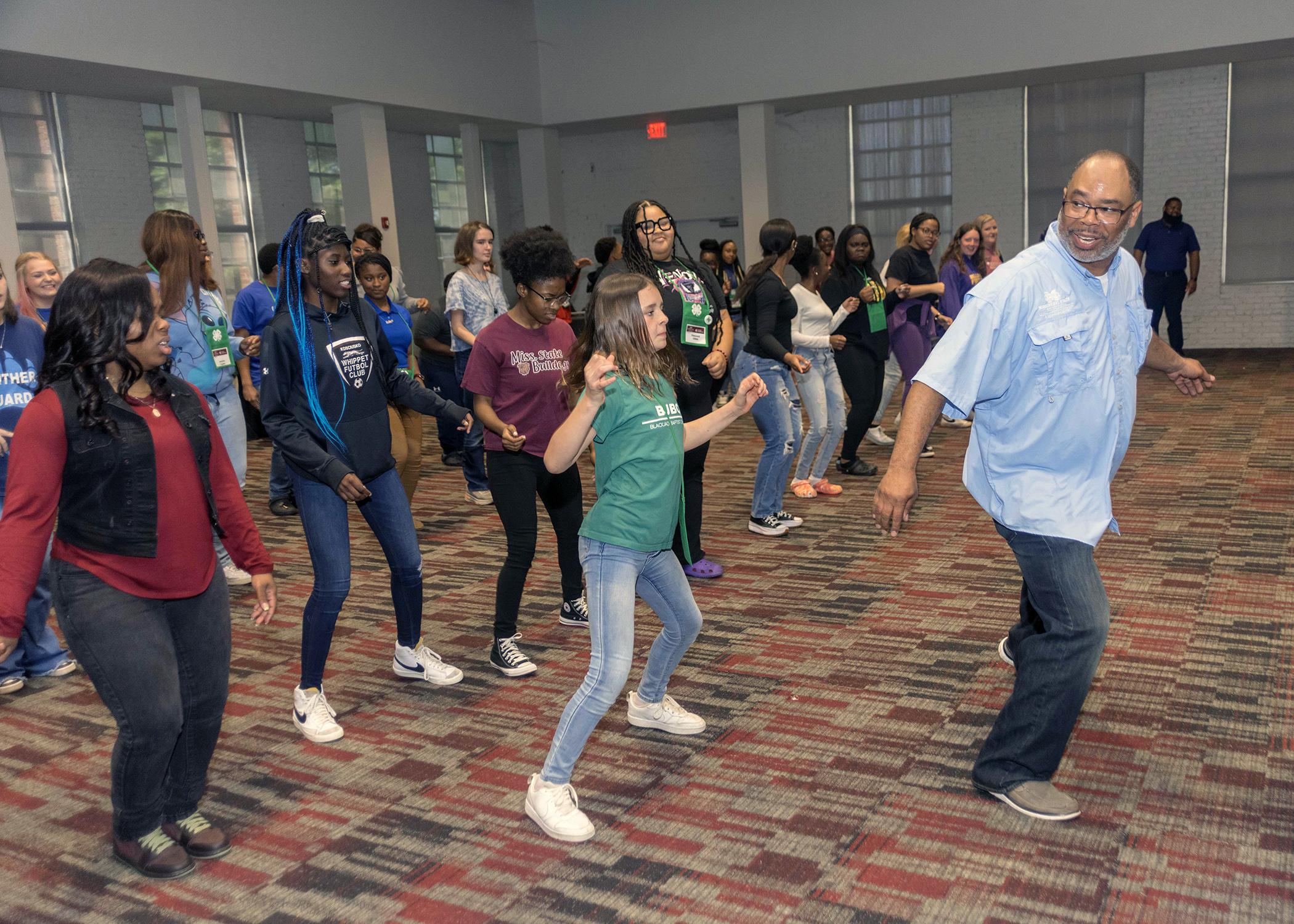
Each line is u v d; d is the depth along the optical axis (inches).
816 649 130.1
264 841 89.9
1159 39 396.2
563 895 80.2
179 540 80.2
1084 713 107.8
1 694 126.8
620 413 88.1
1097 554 163.5
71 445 75.2
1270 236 438.6
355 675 128.4
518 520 122.9
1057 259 83.0
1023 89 470.9
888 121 502.9
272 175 477.1
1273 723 103.7
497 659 126.1
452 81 453.1
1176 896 76.5
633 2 483.2
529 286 119.3
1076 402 82.9
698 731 107.7
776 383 178.9
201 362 162.4
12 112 377.4
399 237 550.0
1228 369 378.9
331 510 105.8
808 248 198.7
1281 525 174.4
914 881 80.0
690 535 160.6
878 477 228.5
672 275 141.1
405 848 88.0
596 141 580.7
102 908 81.1
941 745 102.8
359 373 106.4
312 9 384.2
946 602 146.3
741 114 477.4
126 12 321.4
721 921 76.1
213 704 85.4
